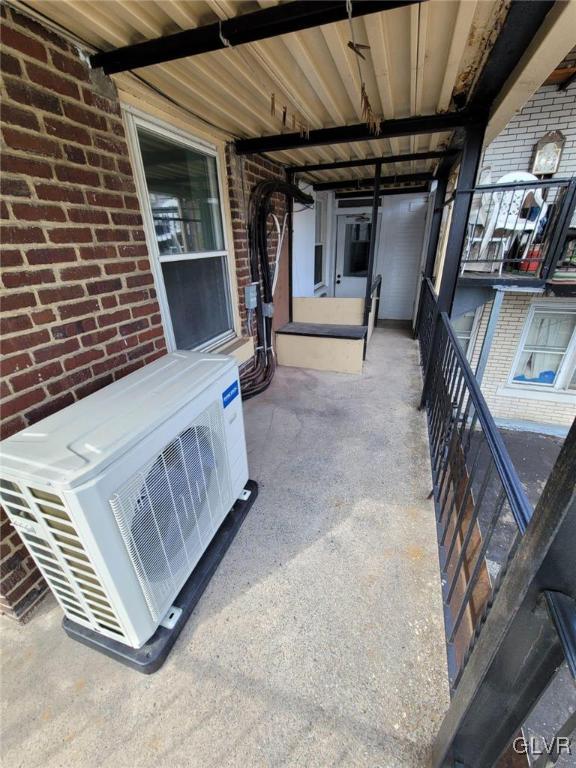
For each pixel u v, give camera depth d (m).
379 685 1.14
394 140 2.83
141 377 1.44
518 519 0.78
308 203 4.22
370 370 3.90
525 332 5.32
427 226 5.20
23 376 1.25
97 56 1.40
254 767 0.97
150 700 1.12
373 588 1.45
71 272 1.40
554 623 0.52
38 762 0.99
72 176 1.38
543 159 4.26
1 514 1.23
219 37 1.25
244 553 1.61
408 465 2.22
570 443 0.50
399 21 1.29
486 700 0.72
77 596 1.12
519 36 1.32
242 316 3.07
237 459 1.71
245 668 1.19
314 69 1.56
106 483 0.91
